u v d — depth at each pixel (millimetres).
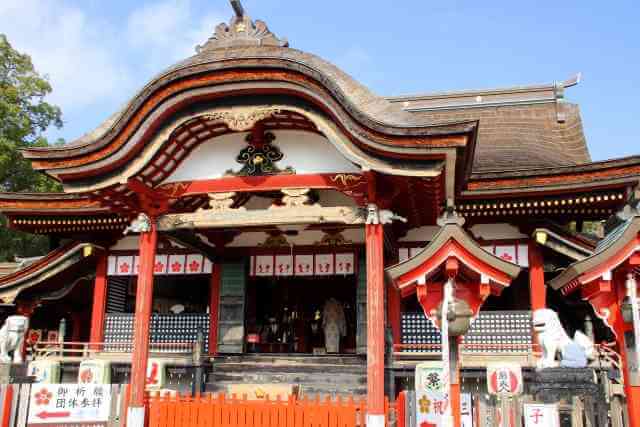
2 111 31219
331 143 14008
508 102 28859
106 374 17734
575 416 9930
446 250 9422
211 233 19422
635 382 9148
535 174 17125
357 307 18891
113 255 21016
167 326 20172
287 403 12133
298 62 12984
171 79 13438
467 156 13711
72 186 14430
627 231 9008
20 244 34125
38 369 17969
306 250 19812
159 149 13984
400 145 12688
